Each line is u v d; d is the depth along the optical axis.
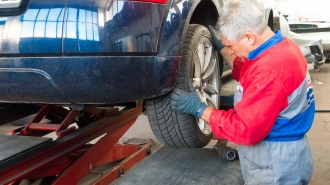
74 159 2.30
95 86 1.42
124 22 1.40
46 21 1.36
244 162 1.70
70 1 1.36
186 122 1.83
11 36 1.39
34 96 1.48
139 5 1.45
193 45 1.79
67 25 1.35
